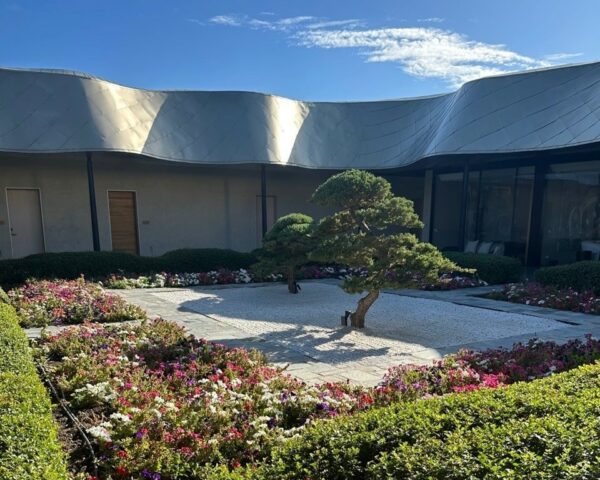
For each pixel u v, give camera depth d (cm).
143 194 1355
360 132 1515
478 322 637
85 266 969
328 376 404
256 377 360
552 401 202
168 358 420
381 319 656
